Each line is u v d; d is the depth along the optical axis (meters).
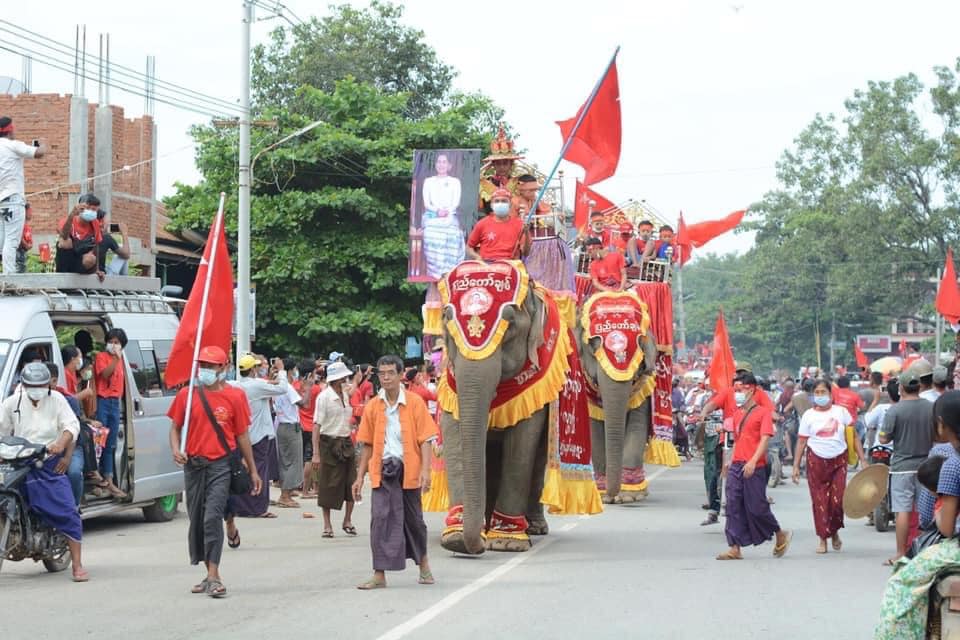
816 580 11.33
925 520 8.32
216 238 12.66
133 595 10.57
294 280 31.02
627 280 21.52
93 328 16.83
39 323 13.98
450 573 11.71
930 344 66.12
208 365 10.67
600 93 15.39
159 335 16.41
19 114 25.39
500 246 13.04
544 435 14.01
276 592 10.66
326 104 33.09
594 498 14.14
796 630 8.91
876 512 15.68
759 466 12.74
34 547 11.51
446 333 12.55
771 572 11.84
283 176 31.77
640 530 15.51
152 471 15.78
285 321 30.80
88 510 14.55
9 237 15.75
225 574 11.74
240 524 16.06
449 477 13.01
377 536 10.74
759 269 65.50
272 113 32.03
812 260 63.00
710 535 14.96
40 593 10.72
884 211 52.81
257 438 15.83
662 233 22.38
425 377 21.77
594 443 19.70
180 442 10.74
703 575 11.62
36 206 25.17
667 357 21.30
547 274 15.39
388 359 10.73
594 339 18.72
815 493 13.49
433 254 26.86
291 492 18.30
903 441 11.88
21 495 11.32
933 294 57.84
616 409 18.22
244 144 23.86
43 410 11.60
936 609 6.54
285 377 18.09
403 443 10.75
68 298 14.62
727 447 15.71
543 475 14.49
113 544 14.13
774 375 46.91
